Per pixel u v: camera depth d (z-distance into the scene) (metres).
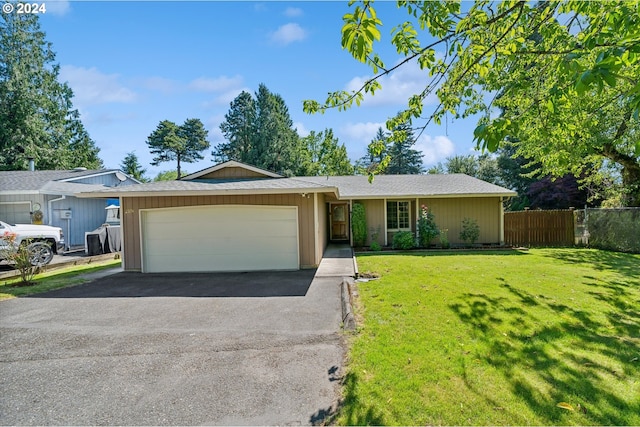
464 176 16.47
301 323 4.71
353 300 5.66
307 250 9.25
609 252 11.33
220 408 2.75
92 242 12.55
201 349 3.89
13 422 2.63
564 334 4.04
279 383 3.10
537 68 4.79
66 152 27.39
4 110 23.61
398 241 13.26
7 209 13.67
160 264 9.26
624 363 3.31
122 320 4.99
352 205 14.07
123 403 2.86
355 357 3.52
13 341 4.21
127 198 9.30
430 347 3.71
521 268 8.40
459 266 8.81
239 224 9.23
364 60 2.72
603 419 2.48
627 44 1.86
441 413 2.57
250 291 6.70
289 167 38.09
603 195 18.27
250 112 39.22
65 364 3.58
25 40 24.64
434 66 3.73
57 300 6.18
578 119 6.38
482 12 3.04
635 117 1.86
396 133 4.52
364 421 2.51
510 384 2.95
